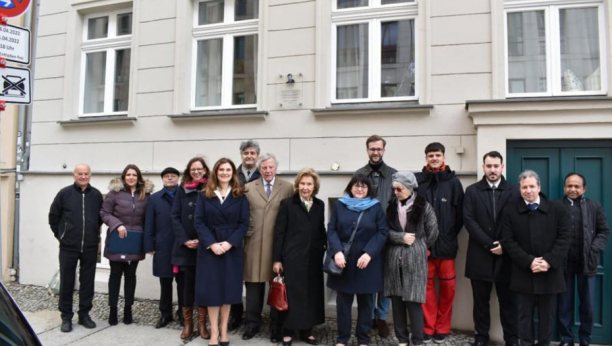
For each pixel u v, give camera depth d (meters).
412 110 4.94
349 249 3.91
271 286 4.19
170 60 6.05
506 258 4.05
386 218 4.07
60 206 4.68
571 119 4.37
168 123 6.00
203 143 5.82
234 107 5.95
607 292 4.38
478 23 4.82
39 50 6.85
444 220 4.31
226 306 4.20
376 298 4.69
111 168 6.28
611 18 4.54
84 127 6.48
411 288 3.86
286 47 5.48
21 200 6.69
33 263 6.54
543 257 3.69
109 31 6.71
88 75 6.88
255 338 4.40
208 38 6.15
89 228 4.69
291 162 5.38
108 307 5.44
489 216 4.12
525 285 3.76
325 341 4.36
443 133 4.87
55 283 6.00
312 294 4.16
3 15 3.32
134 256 4.74
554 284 3.70
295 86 5.41
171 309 4.82
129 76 6.44
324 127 5.28
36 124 6.78
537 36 4.90
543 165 4.56
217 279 4.04
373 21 5.38
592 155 4.45
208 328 4.69
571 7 4.80
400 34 5.33
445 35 4.91
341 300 4.02
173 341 4.32
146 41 6.19
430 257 4.35
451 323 4.65
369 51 5.39
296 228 4.18
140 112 6.16
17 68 3.43
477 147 4.66
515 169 4.61
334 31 5.52
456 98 4.85
